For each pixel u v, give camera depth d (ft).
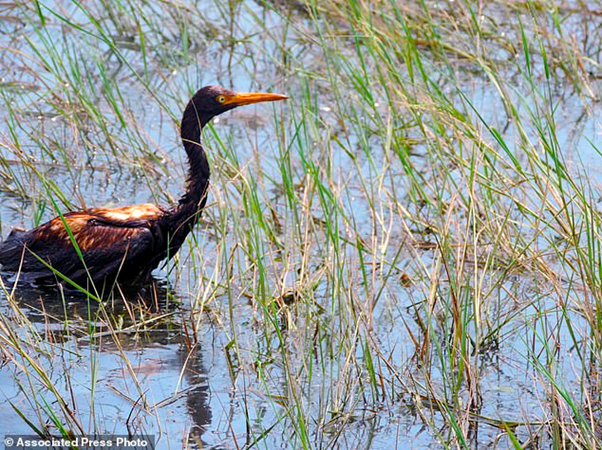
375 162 51.29
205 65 62.80
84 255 39.01
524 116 54.80
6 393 30.71
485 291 38.04
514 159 39.88
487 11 67.56
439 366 33.42
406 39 54.85
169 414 29.86
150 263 40.24
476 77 60.75
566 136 52.85
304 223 43.83
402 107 52.42
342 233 43.70
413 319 36.65
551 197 44.91
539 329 35.73
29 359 29.89
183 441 28.40
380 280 39.60
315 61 60.90
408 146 51.26
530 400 31.37
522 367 33.53
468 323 35.29
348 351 31.89
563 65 60.49
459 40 62.23
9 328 32.91
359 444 28.73
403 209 43.62
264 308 34.06
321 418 29.60
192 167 40.04
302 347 33.17
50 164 50.34
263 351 33.96
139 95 58.65
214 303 37.60
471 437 29.35
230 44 65.77
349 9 60.85
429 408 30.91
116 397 30.81
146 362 33.09
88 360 33.04
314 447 28.50
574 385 32.12
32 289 38.83
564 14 67.77
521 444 28.84
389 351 34.22
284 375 32.35
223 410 30.19
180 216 40.01
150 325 36.01
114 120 55.21
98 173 49.93
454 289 34.50
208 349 34.09
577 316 36.40
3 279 39.27
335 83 52.26
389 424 29.86
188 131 40.27
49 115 55.52
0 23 66.49
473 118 53.78
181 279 40.09
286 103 57.67
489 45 63.05
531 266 38.50
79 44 62.54
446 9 66.59
